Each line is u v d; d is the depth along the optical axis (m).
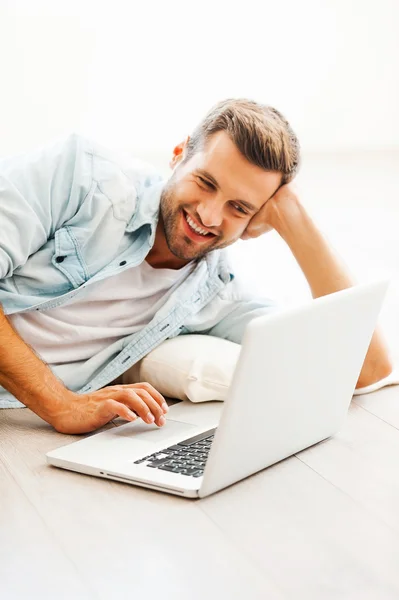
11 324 1.77
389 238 4.00
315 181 5.35
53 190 1.85
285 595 1.18
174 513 1.40
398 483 1.57
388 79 6.28
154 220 1.92
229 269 2.11
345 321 1.58
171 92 5.62
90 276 1.91
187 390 1.93
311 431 1.67
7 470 1.56
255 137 1.84
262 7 5.78
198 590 1.18
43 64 5.11
